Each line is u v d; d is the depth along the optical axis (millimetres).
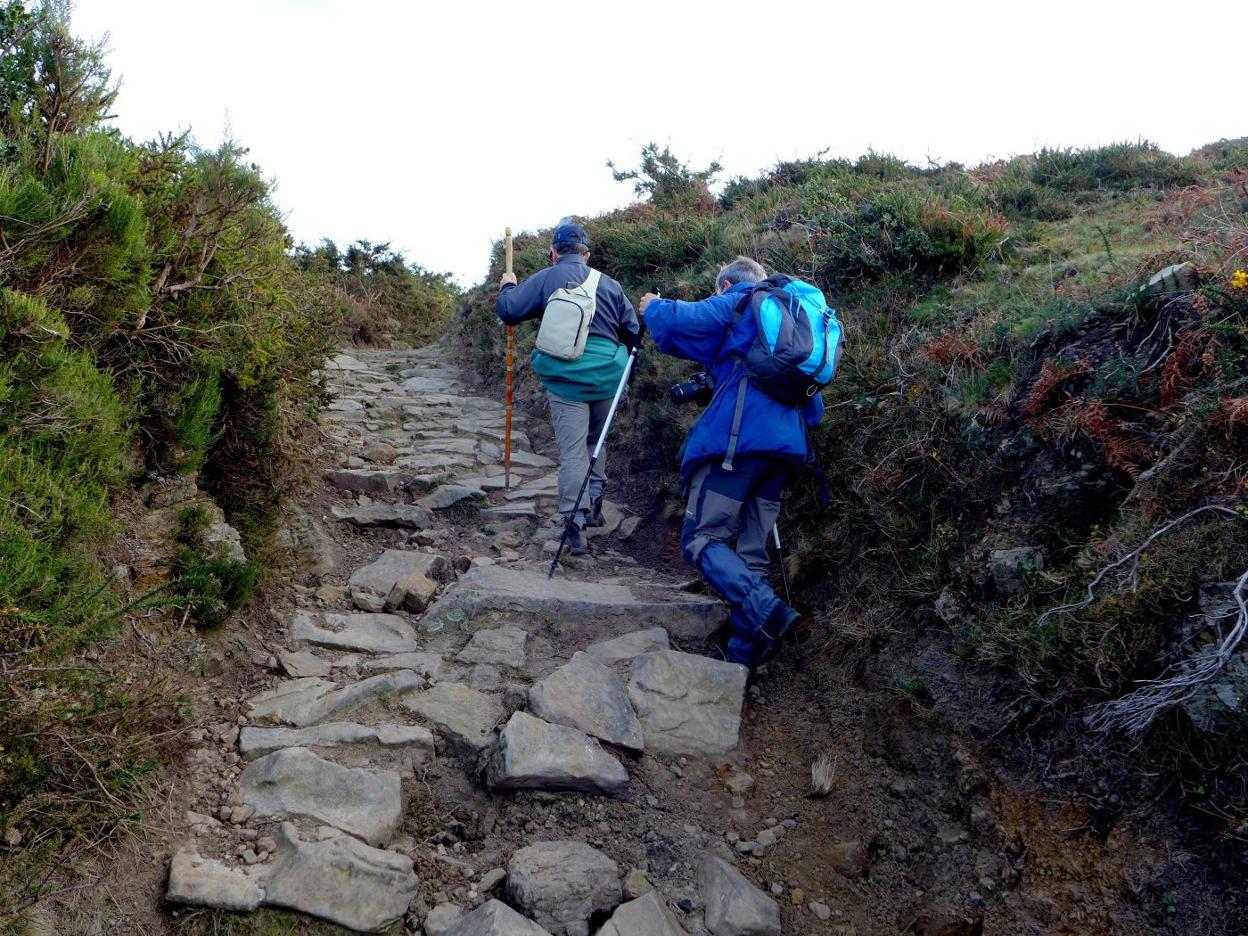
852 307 5656
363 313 14758
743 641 4105
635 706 3785
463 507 5980
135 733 2848
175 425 3793
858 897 3127
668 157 11375
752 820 3418
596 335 5105
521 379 9180
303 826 2910
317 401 6059
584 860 2988
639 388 6672
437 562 4953
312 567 4738
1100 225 6180
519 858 2961
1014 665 3295
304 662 3838
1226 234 4066
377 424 7848
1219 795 2584
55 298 3270
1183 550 2967
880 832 3303
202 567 3619
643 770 3518
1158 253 4191
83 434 3162
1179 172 7691
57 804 2555
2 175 3029
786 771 3656
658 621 4469
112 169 3596
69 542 3025
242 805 2959
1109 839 2783
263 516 4480
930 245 5684
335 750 3279
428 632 4305
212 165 3908
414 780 3275
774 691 4113
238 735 3277
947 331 4754
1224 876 2510
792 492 4895
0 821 2430
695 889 3049
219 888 2592
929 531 4070
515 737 3363
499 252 12922
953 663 3535
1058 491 3555
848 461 4543
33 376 2984
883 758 3539
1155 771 2746
